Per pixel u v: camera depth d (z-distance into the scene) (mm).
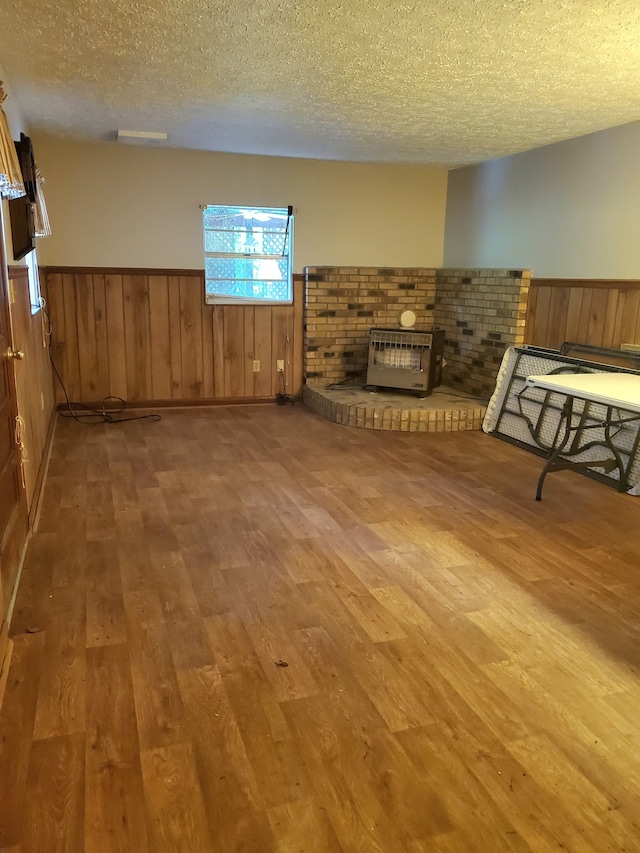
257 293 6164
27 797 1570
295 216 6035
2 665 2006
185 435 5051
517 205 5387
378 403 5535
